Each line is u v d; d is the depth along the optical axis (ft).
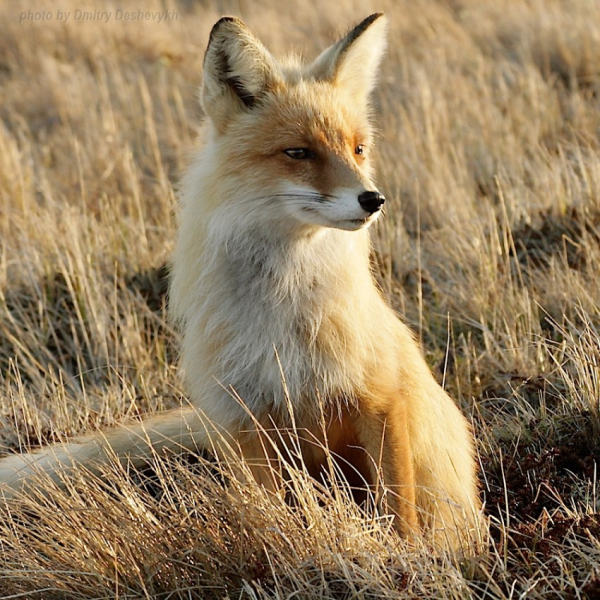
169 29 148.97
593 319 56.90
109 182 93.04
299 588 33.76
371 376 39.06
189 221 41.45
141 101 114.73
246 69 40.22
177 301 42.55
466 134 92.38
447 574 33.45
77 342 62.28
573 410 48.37
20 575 37.09
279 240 39.58
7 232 77.92
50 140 107.45
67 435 51.88
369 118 46.60
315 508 36.22
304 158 38.65
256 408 40.42
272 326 39.47
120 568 36.55
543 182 75.77
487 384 55.42
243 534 36.45
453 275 66.28
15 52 140.15
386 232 73.46
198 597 35.99
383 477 39.11
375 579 33.42
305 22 149.07
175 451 46.44
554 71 109.81
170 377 58.80
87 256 67.46
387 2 147.74
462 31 125.39
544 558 35.24
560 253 64.08
